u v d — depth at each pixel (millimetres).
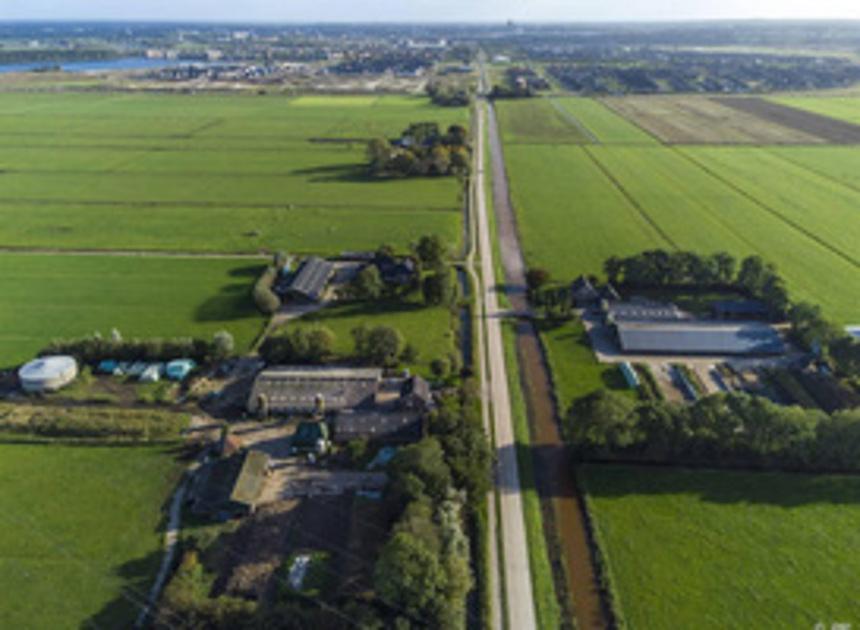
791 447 66250
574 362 90375
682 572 55375
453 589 49688
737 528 59906
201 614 48781
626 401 68812
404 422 72250
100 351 87250
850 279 114125
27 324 98000
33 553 56938
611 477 66812
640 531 59719
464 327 101438
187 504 62938
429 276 105938
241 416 77000
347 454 69812
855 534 59125
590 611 52719
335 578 54469
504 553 58281
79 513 61531
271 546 58125
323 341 88062
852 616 51219
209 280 114688
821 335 88312
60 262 120938
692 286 112000
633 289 112125
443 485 59156
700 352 91000
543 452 72312
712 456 68875
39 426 73062
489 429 75938
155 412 76750
